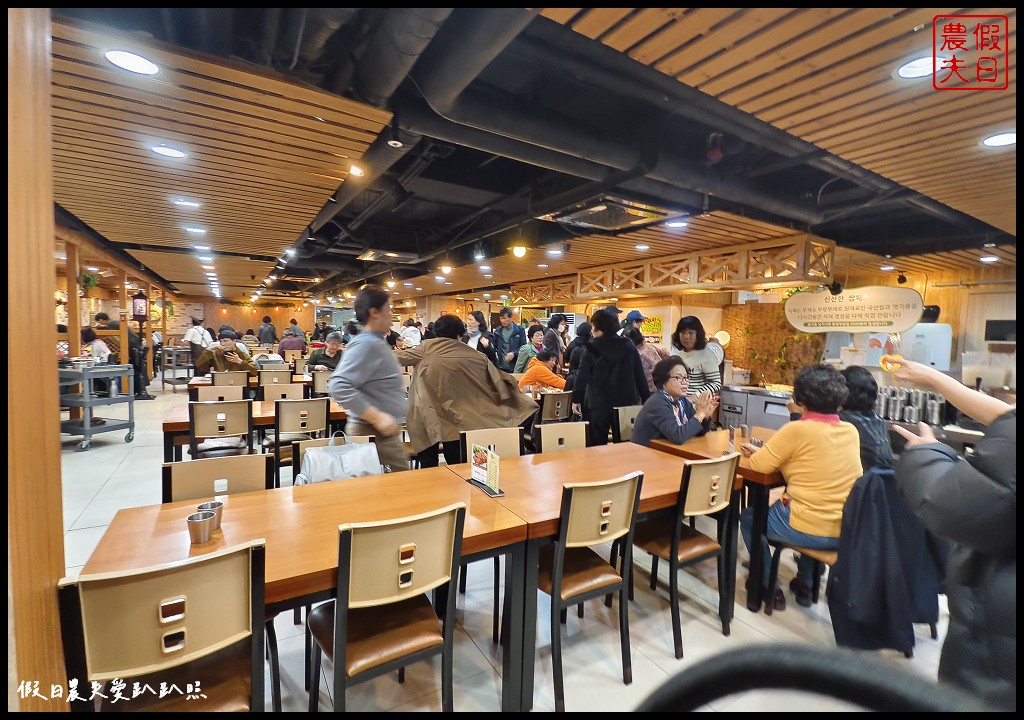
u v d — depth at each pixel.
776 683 0.50
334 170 3.30
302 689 1.72
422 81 2.26
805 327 5.52
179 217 4.60
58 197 3.96
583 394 3.76
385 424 2.34
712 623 2.16
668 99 2.59
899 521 1.88
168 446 3.09
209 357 5.80
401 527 1.30
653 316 8.41
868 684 0.47
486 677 1.78
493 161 4.94
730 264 5.86
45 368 0.91
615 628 2.12
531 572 1.62
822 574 2.54
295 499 1.72
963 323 7.68
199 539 1.35
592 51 2.17
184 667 1.28
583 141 2.86
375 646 1.37
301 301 18.73
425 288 11.71
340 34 2.12
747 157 3.60
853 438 2.08
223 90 2.26
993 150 2.54
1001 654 0.87
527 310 14.03
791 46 1.78
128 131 2.69
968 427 3.28
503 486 1.96
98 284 10.17
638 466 2.29
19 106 0.82
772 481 2.23
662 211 4.16
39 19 0.91
